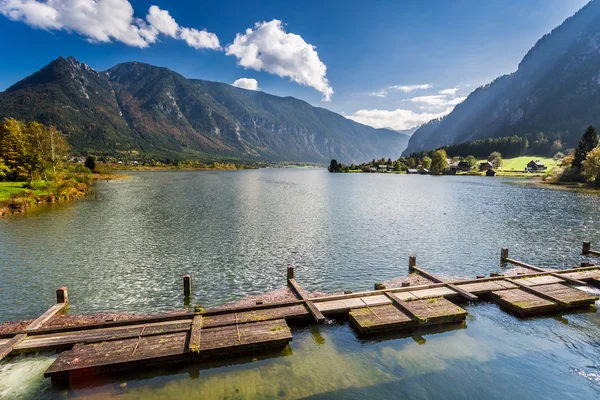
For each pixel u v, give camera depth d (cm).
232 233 4541
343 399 1447
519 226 5016
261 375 1617
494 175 19550
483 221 5428
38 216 5647
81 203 7219
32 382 1546
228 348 1716
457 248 3850
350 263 3319
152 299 2494
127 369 1608
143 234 4438
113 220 5341
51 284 2758
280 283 2806
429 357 1764
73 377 1539
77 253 3581
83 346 1700
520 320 2177
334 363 1711
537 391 1505
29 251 3634
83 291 2622
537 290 2450
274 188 11919
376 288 2578
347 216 5906
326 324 2100
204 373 1636
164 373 1639
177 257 3472
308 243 4053
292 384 1548
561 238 4300
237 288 2702
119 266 3189
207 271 3078
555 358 1756
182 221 5325
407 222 5362
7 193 6900
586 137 13088
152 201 7681
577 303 2280
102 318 2167
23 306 2378
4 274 2959
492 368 1670
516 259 3484
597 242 4109
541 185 12525
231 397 1464
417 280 2841
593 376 1608
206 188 11369
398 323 1997
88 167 15450
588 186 11644
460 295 2416
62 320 2130
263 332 1856
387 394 1479
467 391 1503
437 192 10288
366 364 1702
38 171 8762
